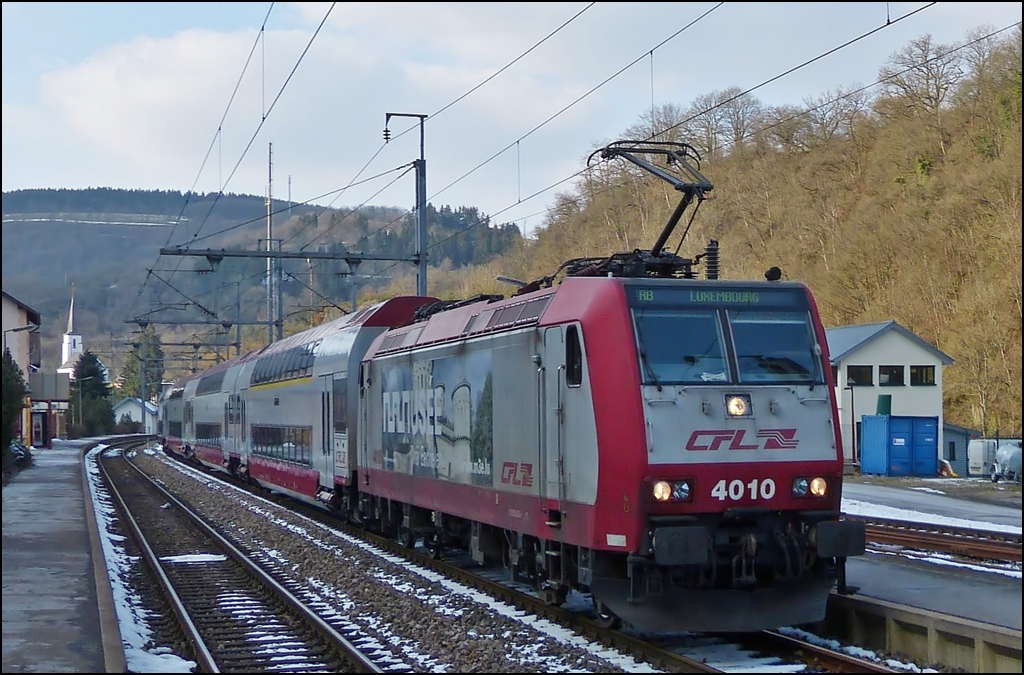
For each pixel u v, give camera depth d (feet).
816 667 32.12
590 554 35.53
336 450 74.08
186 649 37.37
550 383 38.58
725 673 29.71
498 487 43.88
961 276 175.94
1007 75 192.75
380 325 72.13
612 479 34.22
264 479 104.47
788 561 34.30
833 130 232.12
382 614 42.09
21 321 214.28
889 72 219.61
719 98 234.79
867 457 128.26
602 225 178.60
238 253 91.40
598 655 33.63
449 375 50.60
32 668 31.42
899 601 38.45
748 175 221.05
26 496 100.83
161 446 233.76
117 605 43.32
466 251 377.91
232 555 60.90
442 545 56.24
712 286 36.40
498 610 41.24
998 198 170.30
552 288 40.63
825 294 194.29
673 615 33.73
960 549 54.80
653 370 34.47
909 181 202.49
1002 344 155.84
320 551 61.87
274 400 99.45
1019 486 106.01
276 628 40.65
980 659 30.14
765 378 35.47
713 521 34.37
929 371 144.66
